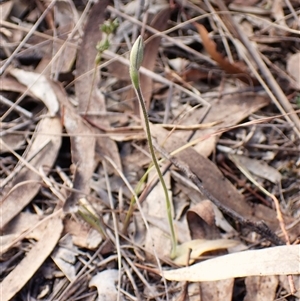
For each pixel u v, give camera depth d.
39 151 0.70
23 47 0.80
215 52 0.78
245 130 0.75
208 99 0.77
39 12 0.83
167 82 0.77
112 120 0.75
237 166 0.71
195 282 0.64
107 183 0.70
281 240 0.63
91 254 0.65
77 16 0.82
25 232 0.66
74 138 0.70
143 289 0.64
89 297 0.63
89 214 0.66
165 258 0.65
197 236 0.66
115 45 0.81
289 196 0.70
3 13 0.82
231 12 0.80
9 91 0.76
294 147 0.74
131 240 0.66
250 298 0.63
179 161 0.67
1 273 0.65
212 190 0.69
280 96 0.75
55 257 0.65
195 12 0.85
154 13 0.84
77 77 0.76
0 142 0.69
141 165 0.71
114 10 0.82
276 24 0.82
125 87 0.77
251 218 0.68
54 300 0.63
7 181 0.69
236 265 0.59
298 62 0.79
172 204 0.69
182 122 0.75
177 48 0.82
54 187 0.69
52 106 0.73
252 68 0.77
